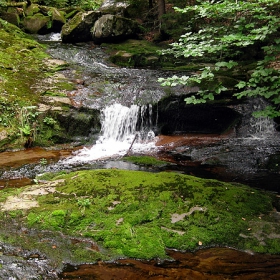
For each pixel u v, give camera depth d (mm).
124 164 5840
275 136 7258
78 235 3445
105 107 7488
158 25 13625
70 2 16109
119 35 12148
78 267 3059
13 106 7020
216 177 5266
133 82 8633
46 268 3025
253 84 4250
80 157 6293
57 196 4047
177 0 12094
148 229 3475
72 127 7141
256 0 4270
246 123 7457
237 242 3340
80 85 8477
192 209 3734
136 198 3893
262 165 5691
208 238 3377
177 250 3273
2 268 2971
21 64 9008
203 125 7812
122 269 3045
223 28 4555
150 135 7512
